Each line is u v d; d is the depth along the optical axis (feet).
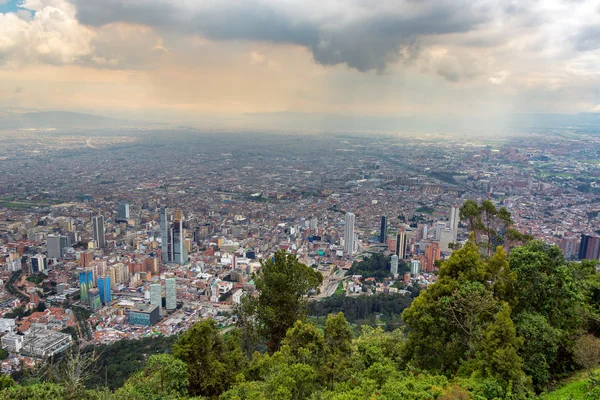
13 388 53.31
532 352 58.80
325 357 65.77
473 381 53.93
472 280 67.87
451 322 65.62
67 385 52.90
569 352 62.95
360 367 64.95
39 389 52.60
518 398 50.98
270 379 59.06
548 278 64.69
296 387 57.82
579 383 55.52
